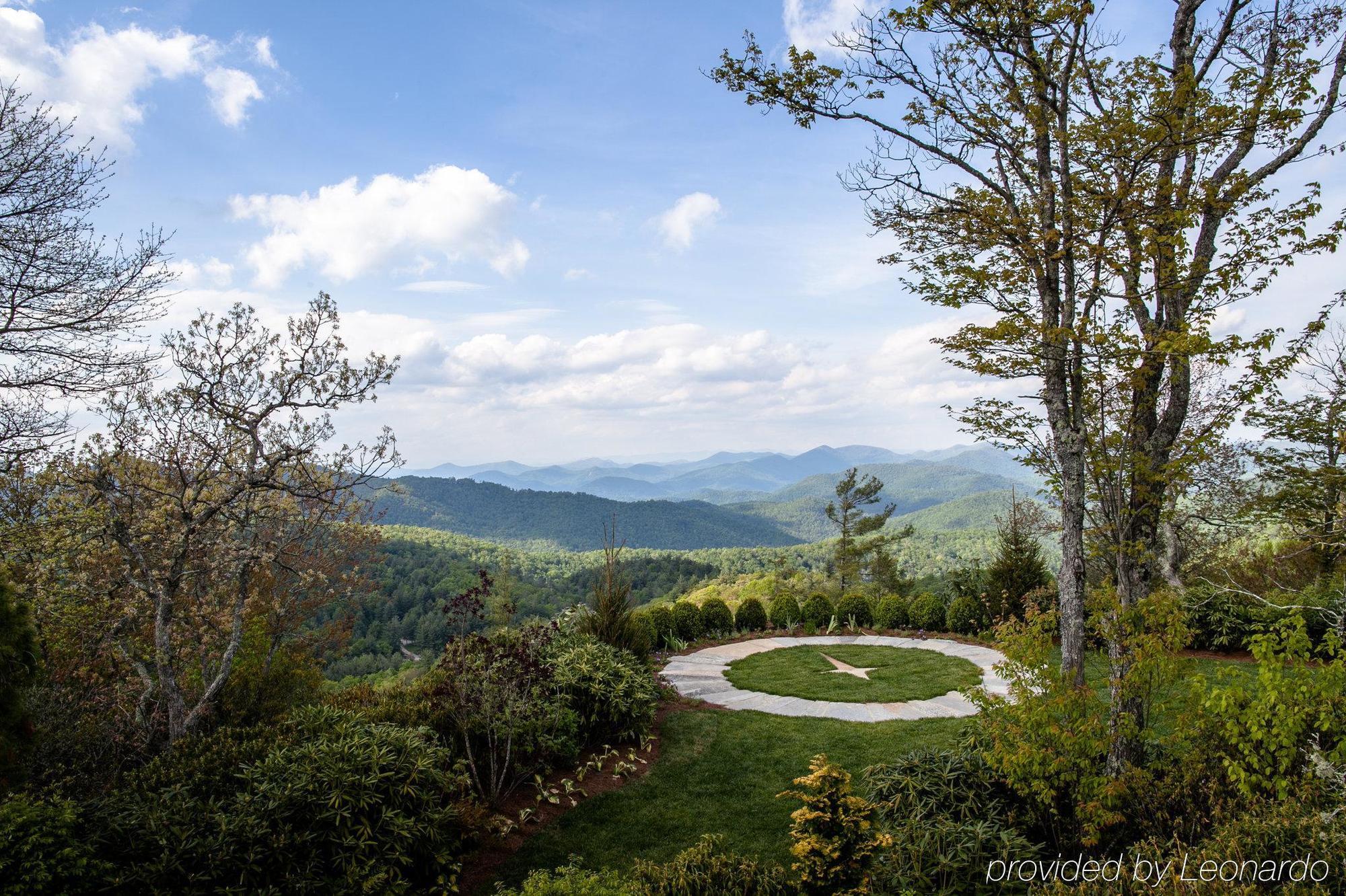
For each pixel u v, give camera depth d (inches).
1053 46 215.9
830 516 1063.0
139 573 277.4
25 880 137.2
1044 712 175.5
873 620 612.4
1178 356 203.9
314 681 344.2
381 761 191.0
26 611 172.7
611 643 398.3
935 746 295.4
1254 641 167.3
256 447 275.3
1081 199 220.2
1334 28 290.4
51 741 241.4
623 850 221.5
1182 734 175.6
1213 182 232.1
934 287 244.8
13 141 241.0
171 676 256.8
